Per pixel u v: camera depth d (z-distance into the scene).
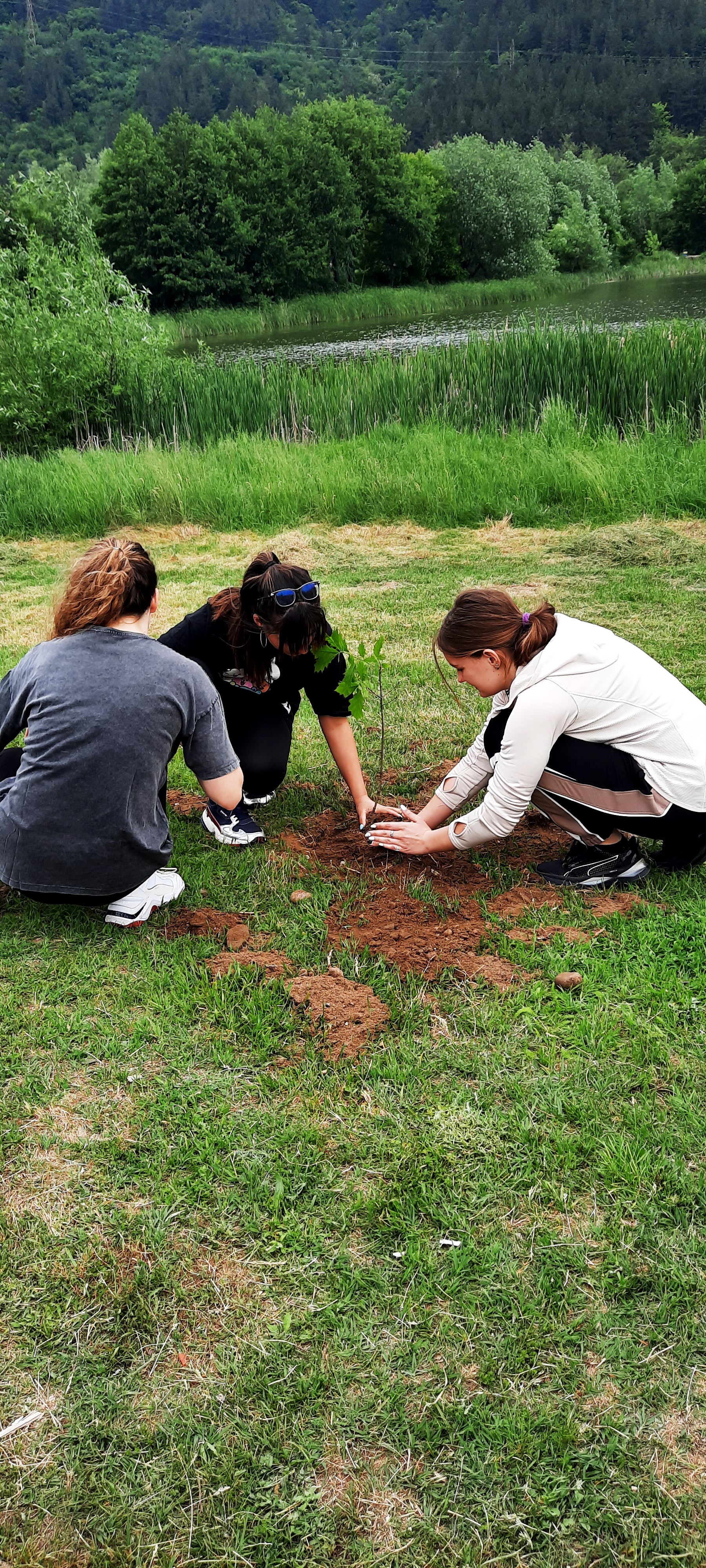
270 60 168.50
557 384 10.77
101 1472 1.60
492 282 53.91
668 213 71.12
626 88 112.62
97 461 10.22
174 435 11.73
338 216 53.62
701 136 109.44
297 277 54.03
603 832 3.05
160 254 51.69
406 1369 1.74
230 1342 1.79
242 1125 2.24
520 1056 2.41
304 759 4.13
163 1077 2.40
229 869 3.30
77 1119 2.29
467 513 8.58
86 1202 2.07
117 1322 1.83
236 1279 1.90
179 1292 1.87
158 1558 1.49
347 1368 1.74
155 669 2.64
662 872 3.16
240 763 3.23
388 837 3.13
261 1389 1.71
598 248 59.91
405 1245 1.96
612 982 2.64
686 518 7.95
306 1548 1.50
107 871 2.74
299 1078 2.38
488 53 162.50
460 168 57.12
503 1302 1.84
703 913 2.90
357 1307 1.84
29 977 2.78
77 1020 2.58
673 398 10.24
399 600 6.35
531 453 9.18
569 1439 1.61
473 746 3.10
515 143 59.28
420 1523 1.52
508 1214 2.01
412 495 8.84
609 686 2.82
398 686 4.88
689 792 2.88
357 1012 2.56
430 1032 2.51
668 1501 1.53
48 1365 1.76
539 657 2.80
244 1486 1.58
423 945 2.84
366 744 4.25
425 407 11.34
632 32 152.12
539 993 2.60
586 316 30.44
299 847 3.44
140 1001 2.67
